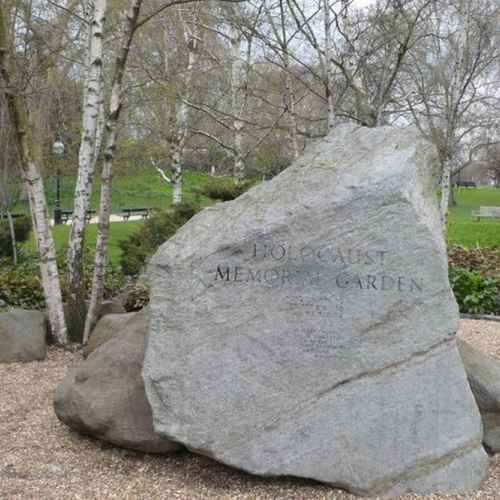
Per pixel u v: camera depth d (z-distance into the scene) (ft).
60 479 15.29
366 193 14.85
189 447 14.61
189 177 93.25
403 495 14.58
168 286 15.12
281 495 14.55
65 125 60.29
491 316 35.06
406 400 14.78
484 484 15.10
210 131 69.10
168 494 14.56
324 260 14.85
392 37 42.11
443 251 15.03
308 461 14.56
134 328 18.56
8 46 26.99
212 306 14.94
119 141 59.93
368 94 42.09
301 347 14.78
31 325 27.20
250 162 63.98
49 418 19.54
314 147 16.83
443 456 14.83
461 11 52.80
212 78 68.74
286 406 14.67
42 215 28.02
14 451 17.01
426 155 16.25
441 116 60.18
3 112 44.57
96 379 17.51
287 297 14.87
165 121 61.31
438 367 14.92
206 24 57.36
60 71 58.85
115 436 16.55
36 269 48.06
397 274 14.80
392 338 14.79
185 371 14.78
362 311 14.76
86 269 43.96
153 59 57.52
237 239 14.99
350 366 14.74
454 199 152.76
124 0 44.11
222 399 14.71
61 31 41.55
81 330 29.09
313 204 14.97
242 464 14.51
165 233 43.50
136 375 17.22
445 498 14.44
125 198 121.39
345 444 14.64
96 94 30.63
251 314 14.88
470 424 15.03
